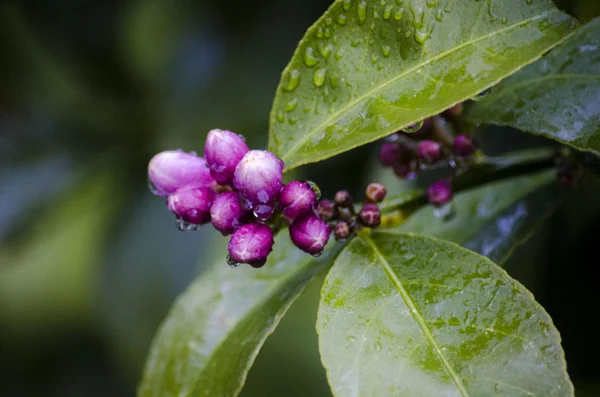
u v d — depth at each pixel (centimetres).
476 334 45
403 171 53
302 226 47
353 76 48
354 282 47
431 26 47
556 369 44
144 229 66
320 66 48
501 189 54
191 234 65
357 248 47
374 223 48
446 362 45
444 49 47
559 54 49
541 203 53
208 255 65
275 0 65
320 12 64
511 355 44
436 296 46
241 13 66
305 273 50
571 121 48
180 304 52
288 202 47
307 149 48
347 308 46
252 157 46
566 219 57
